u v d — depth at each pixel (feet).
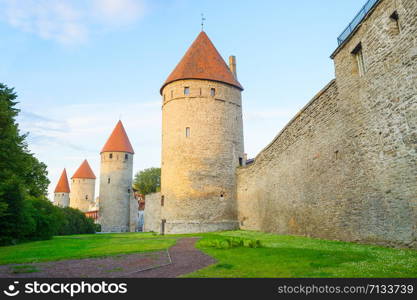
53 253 37.76
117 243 52.19
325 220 42.75
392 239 28.91
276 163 62.80
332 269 20.29
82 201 238.27
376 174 31.71
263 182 70.33
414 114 26.02
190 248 39.06
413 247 26.11
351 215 36.37
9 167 63.93
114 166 181.88
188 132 85.15
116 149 183.21
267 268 22.00
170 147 86.38
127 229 180.14
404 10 26.96
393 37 28.68
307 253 27.71
